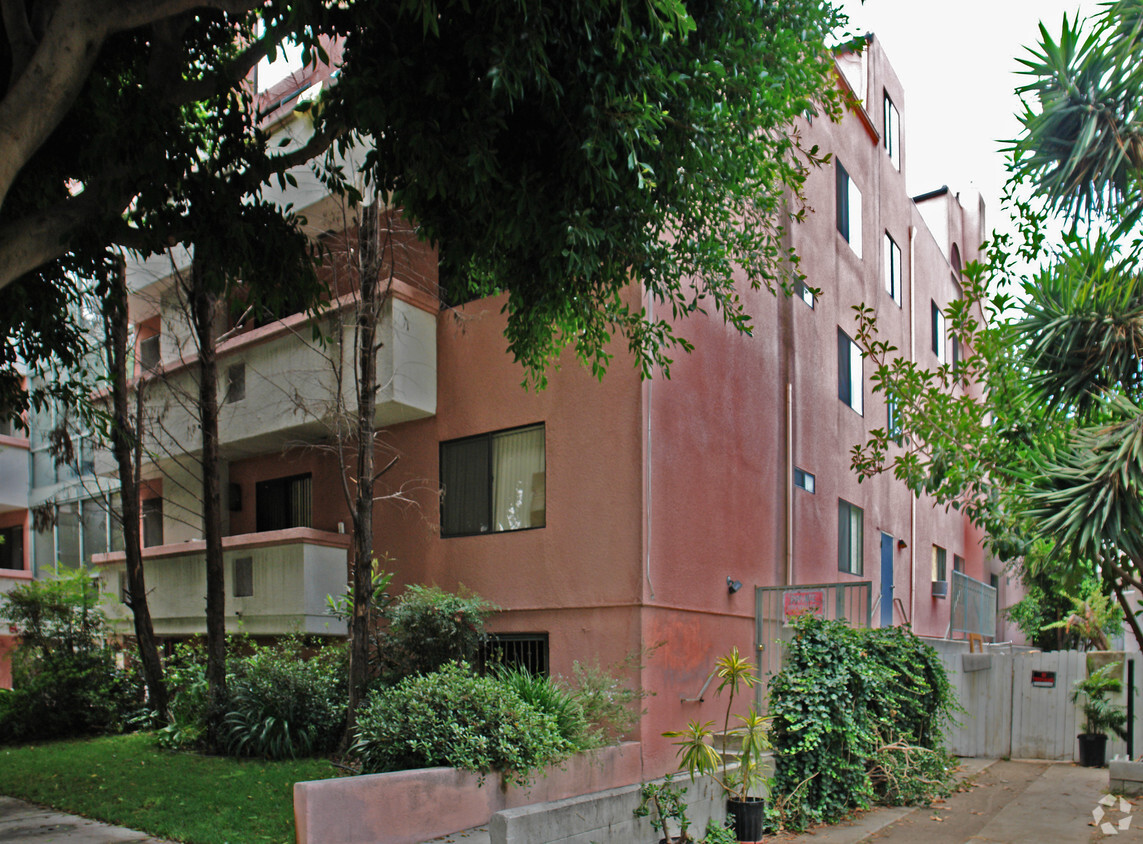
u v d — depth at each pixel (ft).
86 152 23.95
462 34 21.09
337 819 22.48
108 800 28.19
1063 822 33.76
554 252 23.65
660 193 25.67
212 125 26.45
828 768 34.04
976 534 89.51
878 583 60.03
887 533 62.95
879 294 63.98
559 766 29.09
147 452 45.39
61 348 30.86
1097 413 24.09
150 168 23.48
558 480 36.81
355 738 29.43
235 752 35.01
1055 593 73.46
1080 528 20.54
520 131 23.47
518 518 38.32
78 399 35.06
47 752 38.34
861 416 59.31
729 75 25.64
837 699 34.35
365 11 21.24
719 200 28.66
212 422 40.34
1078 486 20.61
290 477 49.57
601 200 23.98
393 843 23.75
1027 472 24.62
